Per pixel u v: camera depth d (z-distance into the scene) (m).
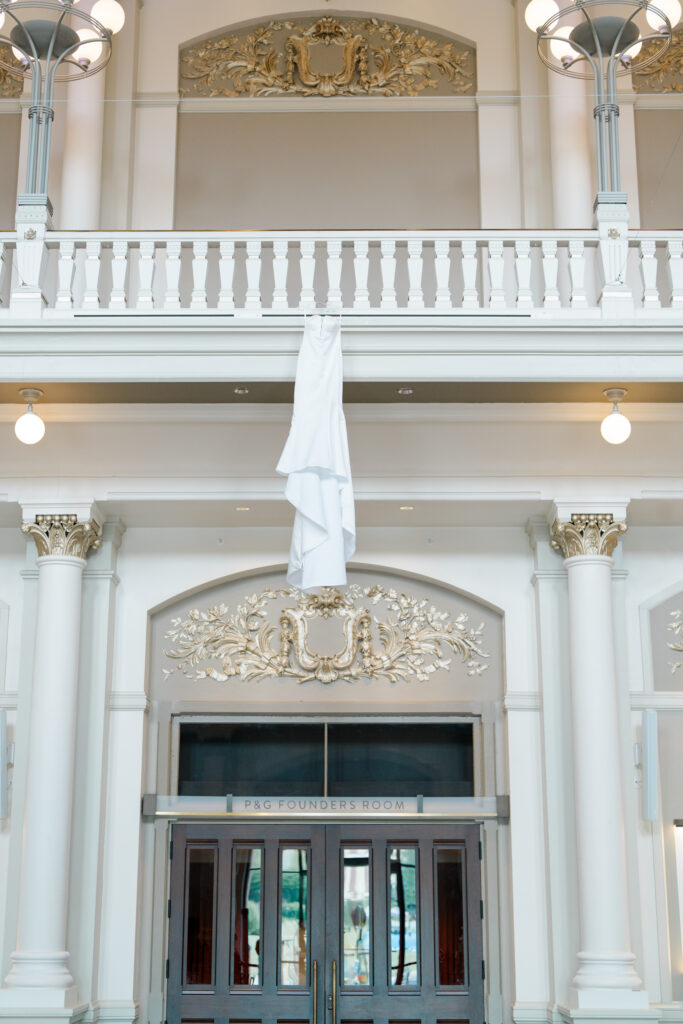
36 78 8.25
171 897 9.03
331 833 9.16
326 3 10.60
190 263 10.09
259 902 9.05
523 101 10.24
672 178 10.15
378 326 7.72
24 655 9.12
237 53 10.58
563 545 8.87
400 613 9.55
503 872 9.05
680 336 7.80
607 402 8.31
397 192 10.24
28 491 8.84
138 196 10.19
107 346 7.78
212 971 8.91
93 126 9.75
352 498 7.27
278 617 9.56
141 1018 8.81
